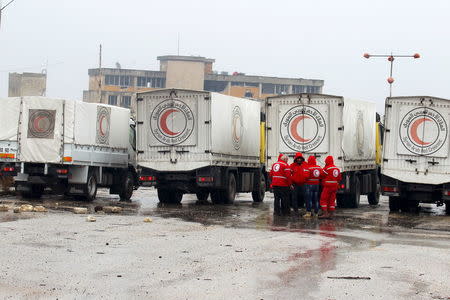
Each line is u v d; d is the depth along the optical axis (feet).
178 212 79.10
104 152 94.79
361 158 96.27
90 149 91.56
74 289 33.58
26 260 41.19
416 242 57.06
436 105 84.58
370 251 50.29
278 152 88.94
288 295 33.58
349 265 43.27
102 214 73.00
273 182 79.51
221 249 48.65
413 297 34.14
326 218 77.15
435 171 84.74
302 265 42.63
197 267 40.81
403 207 91.45
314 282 37.11
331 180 77.30
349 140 90.38
